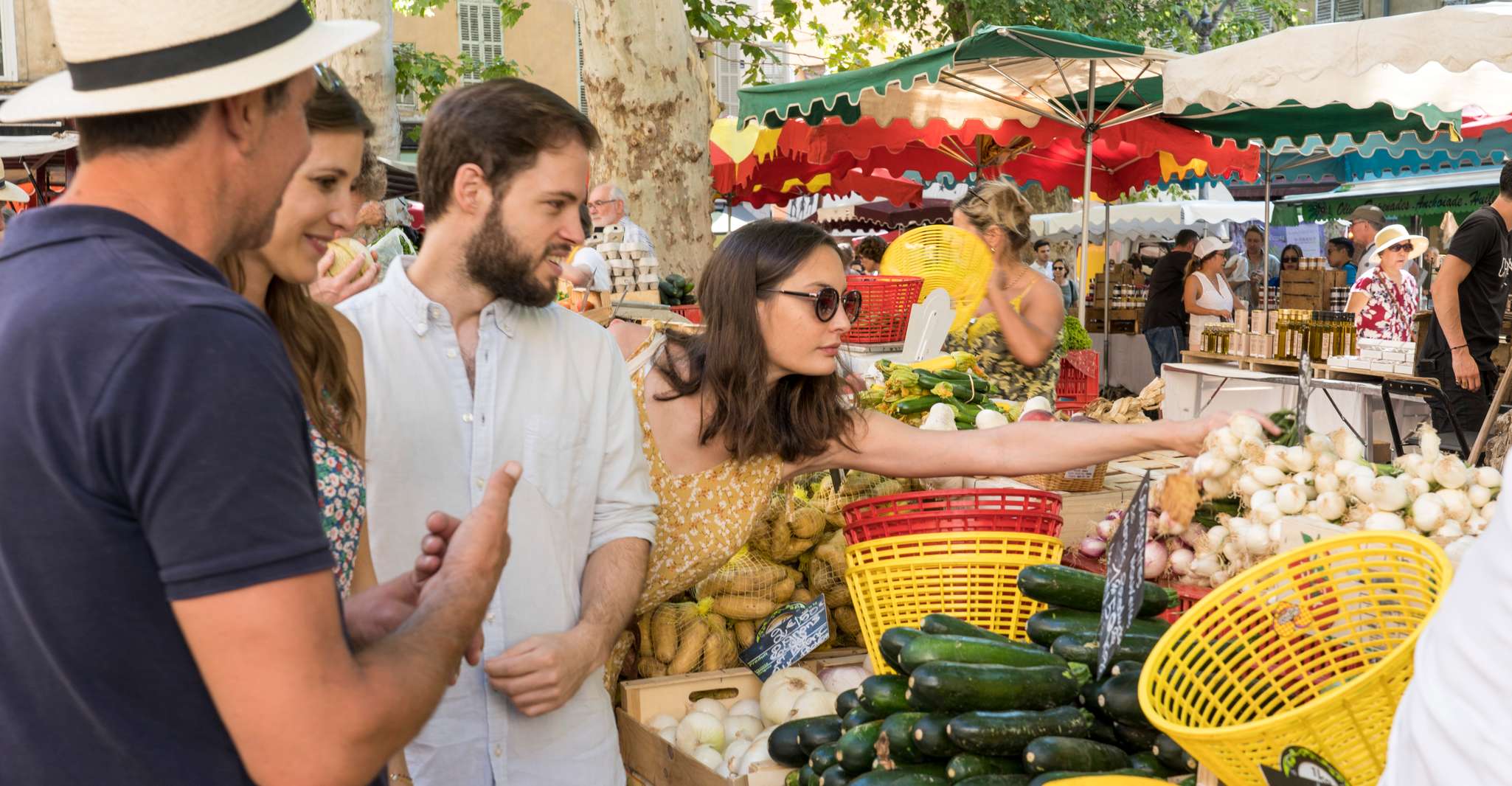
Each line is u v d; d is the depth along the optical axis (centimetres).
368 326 217
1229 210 1717
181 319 111
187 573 108
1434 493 241
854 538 307
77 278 113
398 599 159
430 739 215
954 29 1795
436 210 218
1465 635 115
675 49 937
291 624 112
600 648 224
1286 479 252
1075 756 219
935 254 530
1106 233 1312
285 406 116
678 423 286
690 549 291
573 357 234
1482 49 559
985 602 292
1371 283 928
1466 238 687
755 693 334
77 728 114
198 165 120
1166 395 889
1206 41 2153
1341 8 2591
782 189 1447
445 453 219
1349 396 782
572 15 2384
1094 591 256
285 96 126
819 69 1912
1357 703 155
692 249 962
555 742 222
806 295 271
